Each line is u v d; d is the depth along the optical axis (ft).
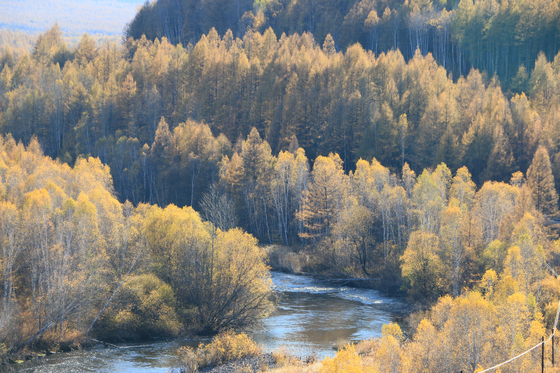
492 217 226.38
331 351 126.31
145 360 120.57
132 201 364.79
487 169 303.68
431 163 325.83
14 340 120.16
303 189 312.50
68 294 132.26
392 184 297.74
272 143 394.32
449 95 380.17
